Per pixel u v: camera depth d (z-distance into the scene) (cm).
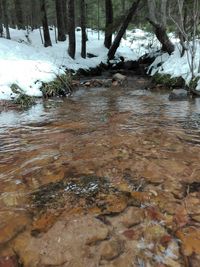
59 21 1997
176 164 363
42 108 744
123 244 225
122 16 1756
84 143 449
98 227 245
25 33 2081
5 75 883
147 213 264
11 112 699
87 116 637
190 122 560
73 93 1006
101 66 1788
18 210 272
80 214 264
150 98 860
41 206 278
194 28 898
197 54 1051
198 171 344
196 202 280
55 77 1004
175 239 229
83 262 208
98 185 315
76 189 308
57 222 253
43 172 351
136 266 204
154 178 328
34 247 223
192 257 211
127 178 329
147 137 471
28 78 920
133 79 1367
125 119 598
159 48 1964
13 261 210
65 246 223
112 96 927
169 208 271
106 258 211
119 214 263
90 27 3319
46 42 1809
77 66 1572
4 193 303
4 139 485
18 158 397
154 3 1330
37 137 490
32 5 2308
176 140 453
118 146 431
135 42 2809
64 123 579
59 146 439
